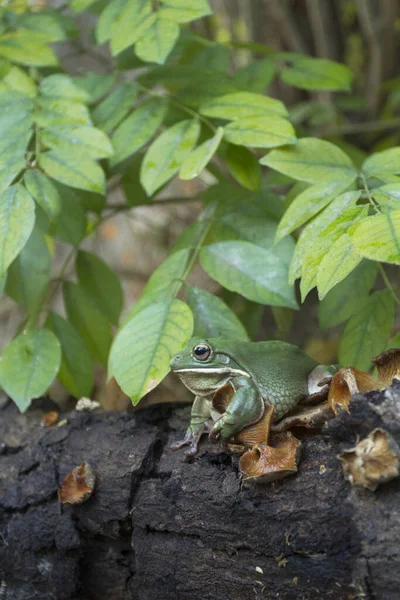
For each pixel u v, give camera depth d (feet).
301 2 5.14
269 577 3.26
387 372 3.26
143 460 3.42
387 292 3.54
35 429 3.63
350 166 3.48
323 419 3.23
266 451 3.24
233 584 3.30
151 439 3.45
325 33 5.04
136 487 3.41
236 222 3.65
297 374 3.37
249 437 3.28
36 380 3.59
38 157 3.51
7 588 3.54
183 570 3.35
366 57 5.14
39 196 3.46
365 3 4.62
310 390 3.38
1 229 3.36
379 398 3.15
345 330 3.56
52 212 3.46
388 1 4.64
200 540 3.33
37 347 3.63
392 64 4.97
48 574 3.50
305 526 3.21
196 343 3.34
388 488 3.15
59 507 3.47
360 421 3.15
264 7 5.06
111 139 3.67
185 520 3.34
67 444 3.53
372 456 3.12
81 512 3.45
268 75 3.88
